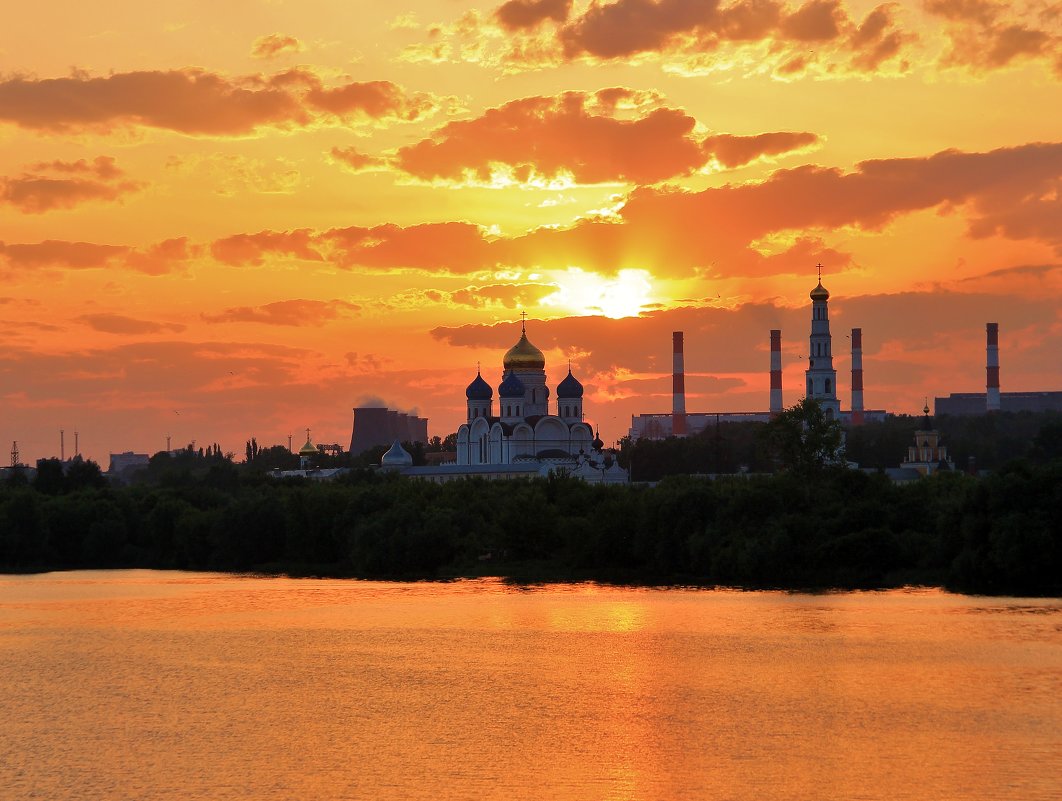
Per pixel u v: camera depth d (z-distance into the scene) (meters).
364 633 156.00
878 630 149.50
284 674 132.00
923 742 103.69
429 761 100.69
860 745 103.12
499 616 167.75
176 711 116.94
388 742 105.88
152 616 173.00
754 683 123.88
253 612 175.75
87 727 111.75
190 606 183.12
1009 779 95.00
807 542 197.75
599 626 157.50
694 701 117.62
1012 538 177.62
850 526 198.00
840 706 114.69
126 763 101.25
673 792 93.06
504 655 140.00
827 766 98.19
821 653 136.62
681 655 137.62
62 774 98.81
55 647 149.00
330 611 175.62
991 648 137.50
